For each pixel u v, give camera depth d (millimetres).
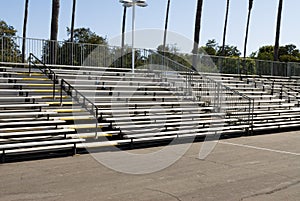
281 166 9930
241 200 6922
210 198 7004
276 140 14602
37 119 11562
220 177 8617
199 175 8758
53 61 18734
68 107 13133
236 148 12594
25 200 6637
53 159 10070
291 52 60406
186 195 7164
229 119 15797
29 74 15750
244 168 9594
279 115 18594
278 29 33688
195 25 26750
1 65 16984
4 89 13234
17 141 10234
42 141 10258
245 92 21219
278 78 28891
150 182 8055
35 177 8211
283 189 7699
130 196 7023
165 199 6887
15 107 12438
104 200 6746
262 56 56750
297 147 13016
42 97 13289
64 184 7719
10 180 7930
